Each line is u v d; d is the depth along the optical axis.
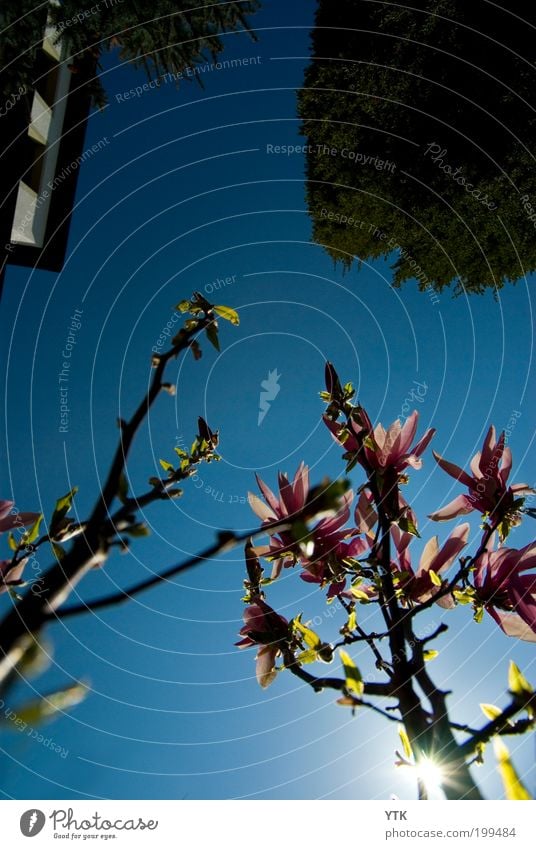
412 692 0.40
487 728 0.37
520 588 0.47
